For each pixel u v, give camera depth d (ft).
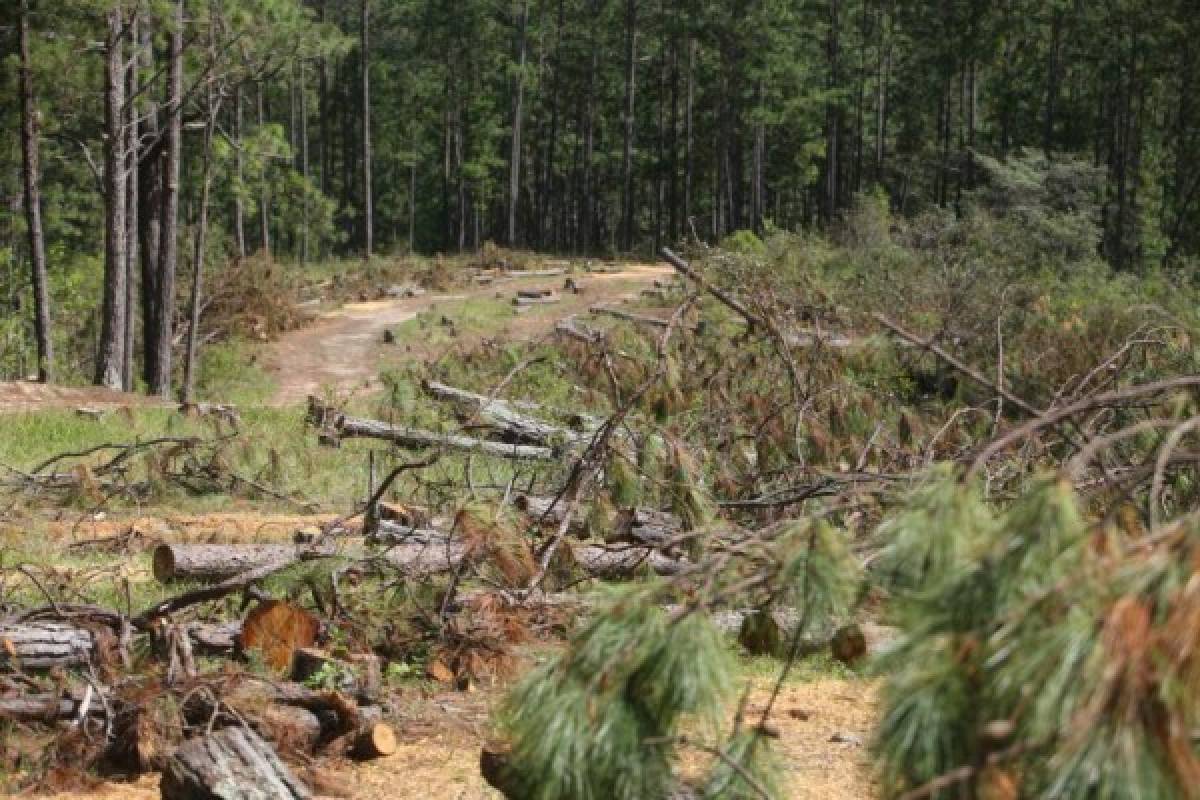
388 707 23.66
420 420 61.21
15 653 23.59
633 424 31.78
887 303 70.23
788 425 37.70
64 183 144.46
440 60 276.21
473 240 330.95
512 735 10.08
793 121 253.85
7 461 53.93
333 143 301.84
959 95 263.90
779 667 25.77
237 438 53.06
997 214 153.28
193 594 26.55
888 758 8.41
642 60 265.54
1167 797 7.14
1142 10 201.16
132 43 94.32
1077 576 7.95
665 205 324.60
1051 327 50.62
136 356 113.70
